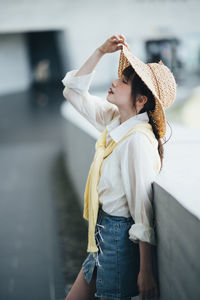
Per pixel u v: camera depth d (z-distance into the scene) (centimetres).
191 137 319
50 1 912
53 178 678
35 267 344
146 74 149
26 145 1062
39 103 1278
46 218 473
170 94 156
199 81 1211
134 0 934
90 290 174
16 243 401
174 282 143
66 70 1288
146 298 173
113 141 162
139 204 151
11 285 314
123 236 159
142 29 947
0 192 614
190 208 125
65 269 337
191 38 1283
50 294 296
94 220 161
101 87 1316
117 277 161
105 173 160
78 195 507
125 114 164
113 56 1317
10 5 905
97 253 165
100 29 942
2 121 1208
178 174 190
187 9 934
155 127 161
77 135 490
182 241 132
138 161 150
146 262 153
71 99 182
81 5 927
